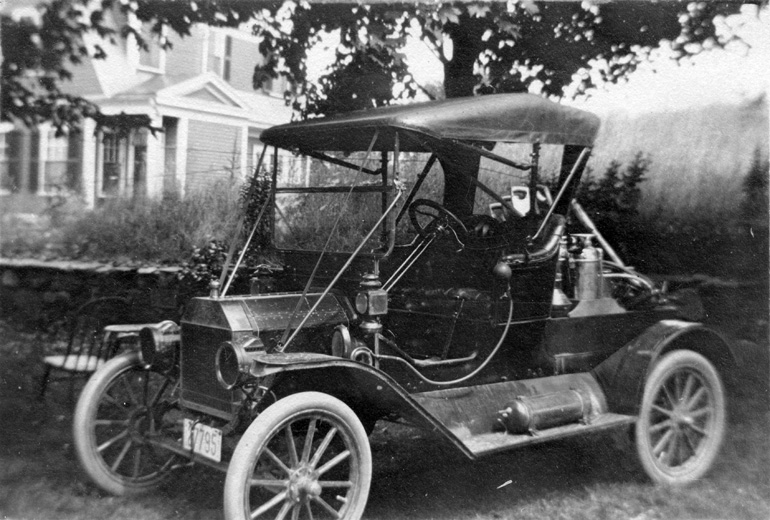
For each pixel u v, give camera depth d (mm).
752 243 6637
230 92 11797
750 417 4883
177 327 3633
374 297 3287
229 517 2705
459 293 3805
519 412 3551
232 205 7176
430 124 3307
